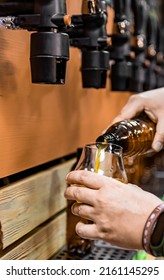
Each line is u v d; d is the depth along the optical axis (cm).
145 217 80
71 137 124
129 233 81
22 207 92
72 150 125
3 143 85
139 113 118
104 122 157
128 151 106
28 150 96
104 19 94
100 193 82
